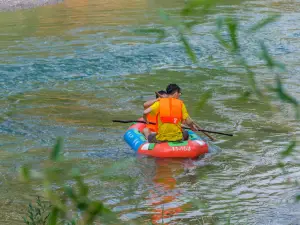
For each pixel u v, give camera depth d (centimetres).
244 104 2747
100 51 4109
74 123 2495
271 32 4669
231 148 2119
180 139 2094
